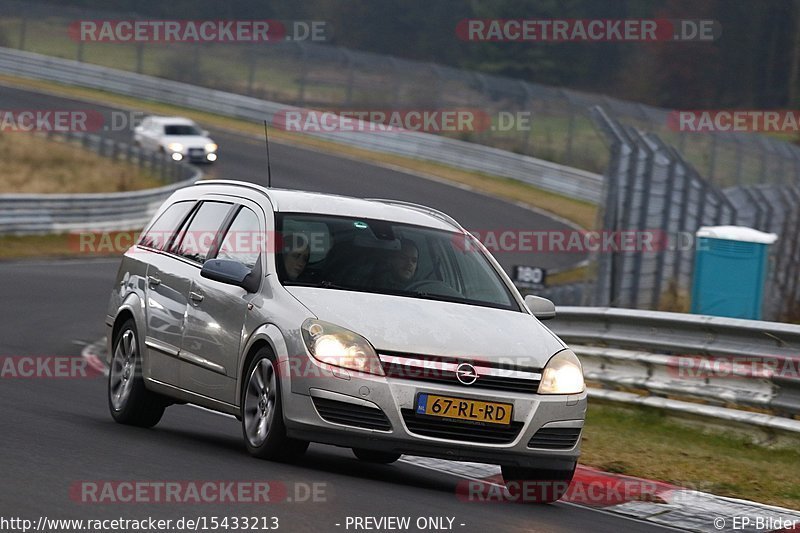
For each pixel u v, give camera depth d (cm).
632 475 3123
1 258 9019
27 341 5462
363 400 2419
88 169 13688
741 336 3997
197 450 2712
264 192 2945
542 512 2442
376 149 17175
